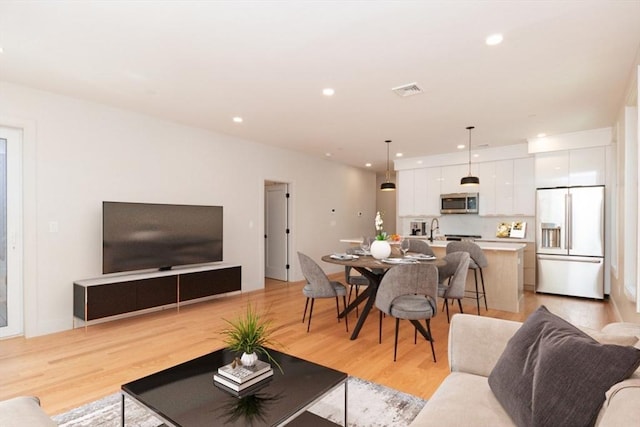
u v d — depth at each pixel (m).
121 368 2.78
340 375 1.78
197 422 1.37
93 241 3.98
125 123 4.25
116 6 2.16
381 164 8.31
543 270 5.75
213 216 4.99
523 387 1.26
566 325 1.39
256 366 1.74
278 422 1.38
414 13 2.24
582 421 1.09
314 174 7.27
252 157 5.88
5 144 3.48
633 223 3.21
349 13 2.24
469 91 3.58
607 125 4.89
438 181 7.23
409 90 3.55
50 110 3.66
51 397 2.32
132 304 3.95
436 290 2.97
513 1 2.11
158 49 2.72
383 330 3.76
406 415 2.12
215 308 4.64
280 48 2.70
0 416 1.28
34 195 3.55
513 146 6.25
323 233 7.52
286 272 6.80
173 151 4.75
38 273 3.58
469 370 1.68
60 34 2.49
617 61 2.90
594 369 1.13
